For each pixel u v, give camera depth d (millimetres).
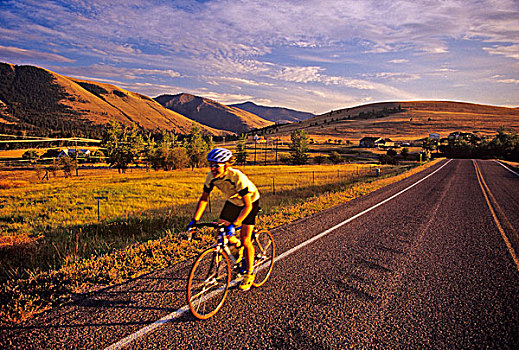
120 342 2791
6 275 4570
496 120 180875
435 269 4875
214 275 3611
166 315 3268
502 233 7223
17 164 71625
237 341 2861
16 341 2785
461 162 51156
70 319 3158
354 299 3787
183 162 60594
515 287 4234
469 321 3330
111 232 8031
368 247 5949
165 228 8008
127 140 60750
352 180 22516
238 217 3449
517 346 2887
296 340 2900
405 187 16797
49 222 11531
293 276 4465
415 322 3285
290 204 10914
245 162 84688
